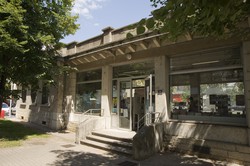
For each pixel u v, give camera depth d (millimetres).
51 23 10328
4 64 9273
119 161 6531
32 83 10633
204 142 6832
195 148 7008
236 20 4004
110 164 6238
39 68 10141
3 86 10305
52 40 10156
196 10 2902
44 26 9969
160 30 3381
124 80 10383
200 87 7531
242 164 6012
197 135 7074
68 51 13617
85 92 12219
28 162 6320
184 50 7707
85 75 12422
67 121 12734
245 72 6305
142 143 6816
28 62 9914
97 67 11312
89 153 7457
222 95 6992
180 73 8078
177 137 7531
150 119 8055
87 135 9406
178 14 2850
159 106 8234
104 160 6633
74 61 12227
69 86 13016
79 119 11914
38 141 9367
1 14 8594
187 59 7941
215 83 7191
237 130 6305
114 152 7500
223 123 6613
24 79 9781
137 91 9719
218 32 3645
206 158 6707
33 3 9344
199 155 6883
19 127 13227
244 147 6020
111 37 10781
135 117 9688
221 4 2455
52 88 13805
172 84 8289
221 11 2504
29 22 9406
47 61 10391
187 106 7785
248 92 6184
